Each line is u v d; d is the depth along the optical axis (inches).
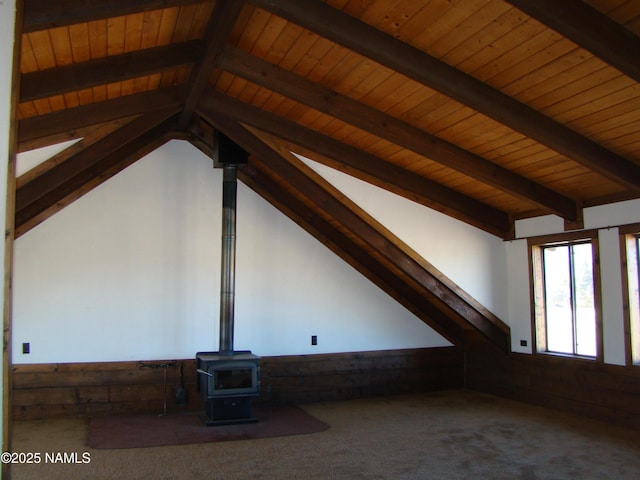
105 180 234.8
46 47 129.4
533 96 146.4
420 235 228.5
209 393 206.8
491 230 246.8
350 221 218.1
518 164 191.8
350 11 127.0
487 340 264.8
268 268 255.3
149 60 152.3
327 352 261.1
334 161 206.2
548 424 205.6
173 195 244.4
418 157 199.2
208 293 245.3
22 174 163.5
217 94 191.2
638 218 194.4
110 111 176.6
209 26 146.1
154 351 234.8
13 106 73.5
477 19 121.6
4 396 70.8
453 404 245.4
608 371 205.5
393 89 159.5
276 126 194.1
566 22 107.7
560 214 213.6
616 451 171.0
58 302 224.4
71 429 201.2
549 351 238.2
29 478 148.3
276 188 253.9
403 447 178.1
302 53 152.4
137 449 175.8
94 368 224.8
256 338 250.5
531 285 241.6
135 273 235.8
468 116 165.0
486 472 153.3
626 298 199.0
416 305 277.0
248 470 155.7
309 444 182.1
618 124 152.3
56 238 226.5
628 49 112.8
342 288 266.7
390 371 270.7
